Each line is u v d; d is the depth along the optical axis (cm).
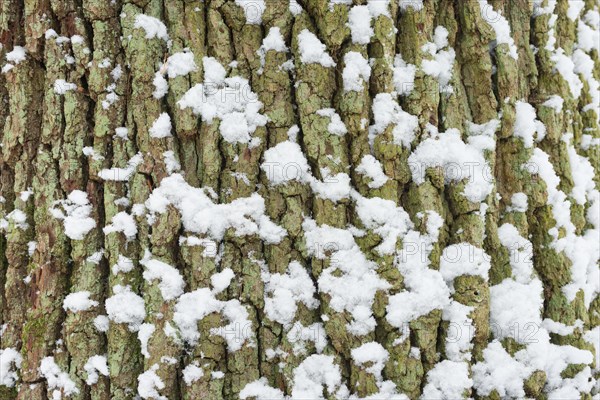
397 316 152
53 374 157
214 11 164
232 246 158
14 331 166
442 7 177
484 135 173
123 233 158
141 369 156
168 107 162
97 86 163
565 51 201
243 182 159
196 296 153
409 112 164
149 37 162
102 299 160
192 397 150
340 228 158
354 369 152
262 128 162
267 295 157
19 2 174
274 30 163
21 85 169
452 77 173
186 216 156
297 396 150
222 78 162
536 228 177
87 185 164
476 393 159
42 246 162
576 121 197
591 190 194
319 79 161
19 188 168
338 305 153
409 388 151
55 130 165
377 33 162
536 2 190
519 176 176
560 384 167
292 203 159
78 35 166
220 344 153
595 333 178
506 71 176
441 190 165
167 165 159
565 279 174
